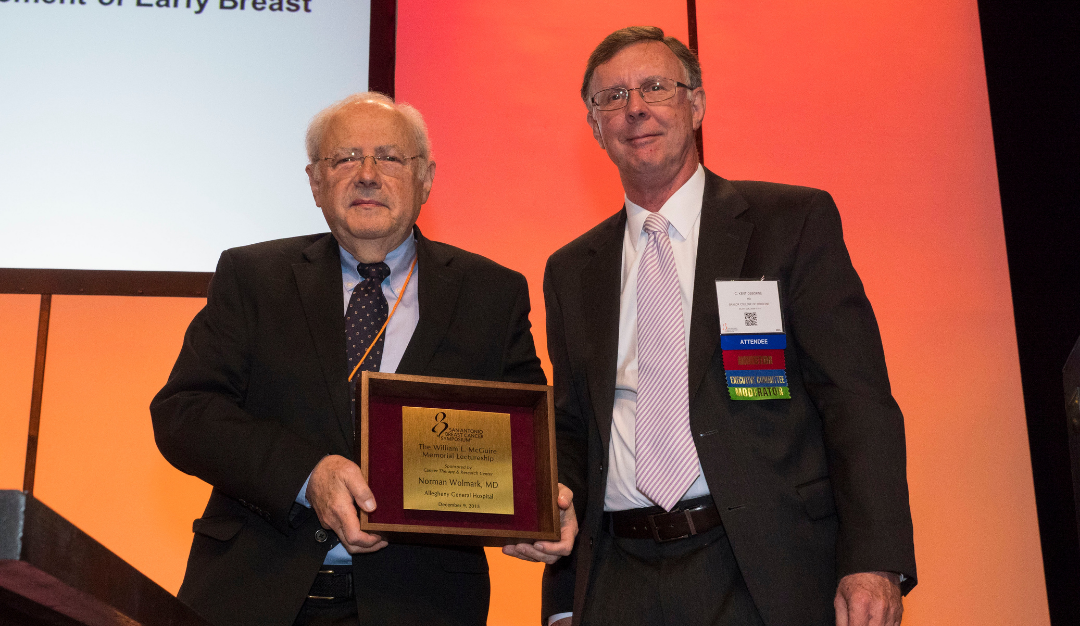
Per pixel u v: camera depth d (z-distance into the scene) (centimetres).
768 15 358
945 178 340
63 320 316
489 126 350
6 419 307
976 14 355
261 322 197
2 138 321
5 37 329
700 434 188
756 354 192
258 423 181
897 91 350
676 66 223
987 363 322
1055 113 339
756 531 181
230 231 322
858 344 190
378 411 177
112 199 321
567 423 217
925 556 305
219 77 334
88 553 93
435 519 171
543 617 217
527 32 360
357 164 207
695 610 181
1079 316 319
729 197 212
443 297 203
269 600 172
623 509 198
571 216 343
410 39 357
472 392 181
